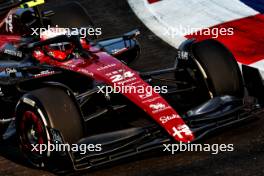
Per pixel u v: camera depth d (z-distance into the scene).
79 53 23.30
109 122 23.59
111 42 27.22
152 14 40.81
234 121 20.58
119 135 19.50
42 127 19.41
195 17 38.62
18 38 25.91
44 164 20.00
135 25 39.19
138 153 18.94
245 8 38.47
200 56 22.52
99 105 23.48
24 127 20.73
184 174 18.72
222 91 22.05
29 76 23.61
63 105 19.58
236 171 18.56
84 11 29.81
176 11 40.47
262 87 22.50
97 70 22.00
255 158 19.41
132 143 19.45
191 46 23.03
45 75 23.41
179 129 19.62
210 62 22.30
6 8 25.28
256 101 21.95
